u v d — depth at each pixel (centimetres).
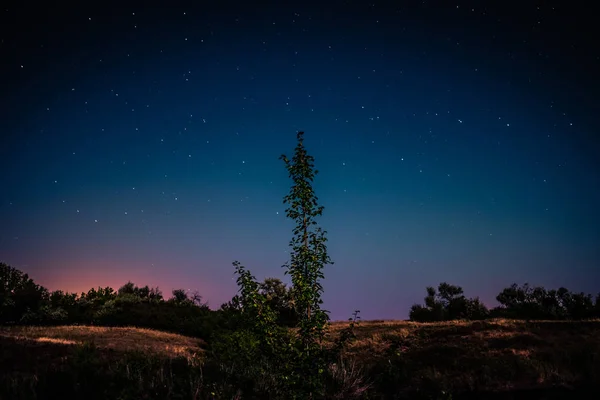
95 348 1756
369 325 3183
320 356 840
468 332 2334
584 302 3559
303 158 936
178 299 4375
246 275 900
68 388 1179
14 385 1131
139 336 2584
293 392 809
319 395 854
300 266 884
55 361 1480
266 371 885
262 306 868
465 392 1430
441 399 1348
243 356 934
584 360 1611
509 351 1825
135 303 3872
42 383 1192
